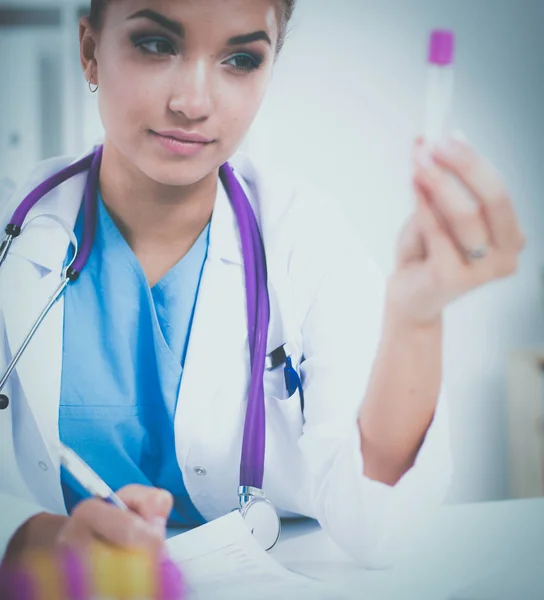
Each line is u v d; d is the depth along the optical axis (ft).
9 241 3.20
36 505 2.76
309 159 4.86
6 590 2.45
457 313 5.19
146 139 2.90
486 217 1.95
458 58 4.93
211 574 2.51
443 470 2.65
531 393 5.17
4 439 3.12
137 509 2.67
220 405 3.13
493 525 2.97
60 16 4.70
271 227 3.29
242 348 3.17
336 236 3.26
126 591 2.45
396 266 2.24
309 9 4.78
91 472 2.68
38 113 4.76
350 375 2.94
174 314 3.23
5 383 3.07
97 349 3.18
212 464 3.14
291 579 2.49
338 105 4.84
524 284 5.16
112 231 3.26
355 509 2.65
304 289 3.16
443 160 1.97
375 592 2.44
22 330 3.16
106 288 3.22
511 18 4.94
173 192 3.13
